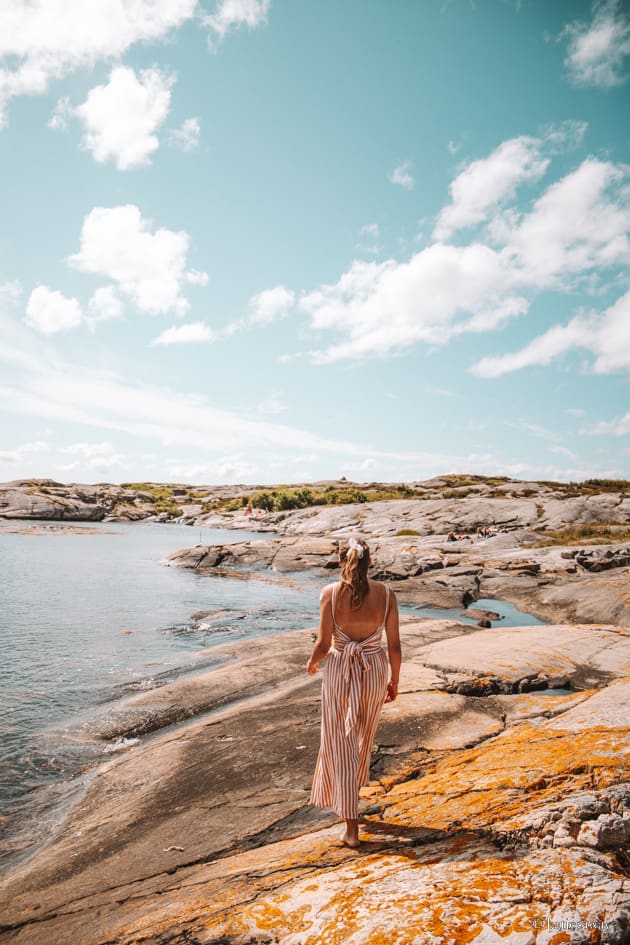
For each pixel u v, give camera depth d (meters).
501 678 7.97
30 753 6.88
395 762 5.21
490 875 2.65
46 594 19.48
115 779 5.88
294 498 80.25
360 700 3.61
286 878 3.10
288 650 11.50
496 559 26.27
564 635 10.31
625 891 2.37
